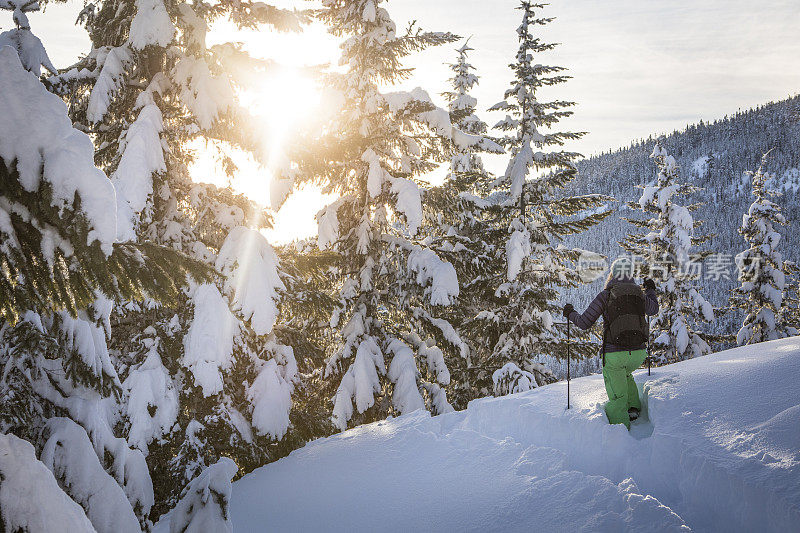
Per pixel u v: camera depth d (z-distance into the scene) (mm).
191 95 8711
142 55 8758
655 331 24844
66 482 3201
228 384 9266
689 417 5148
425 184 15234
